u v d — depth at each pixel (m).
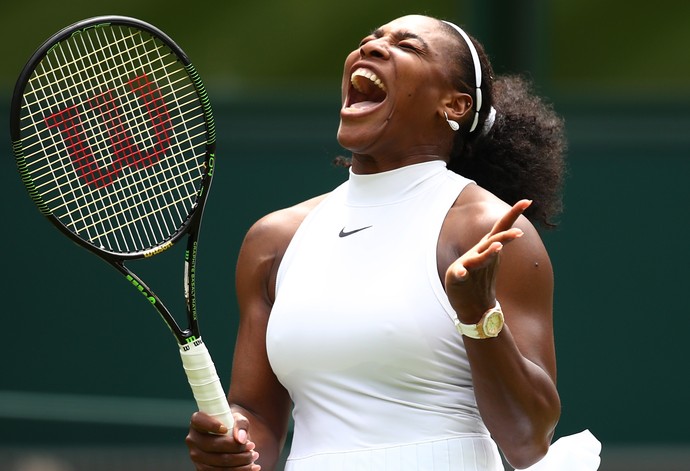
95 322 31.47
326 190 31.64
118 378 31.36
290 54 52.12
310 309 12.34
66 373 31.53
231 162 31.58
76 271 31.56
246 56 52.09
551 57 51.41
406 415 12.02
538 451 11.77
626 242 30.89
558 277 30.77
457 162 13.66
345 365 12.12
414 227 12.31
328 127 31.70
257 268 13.23
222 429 12.03
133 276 12.59
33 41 50.78
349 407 12.15
